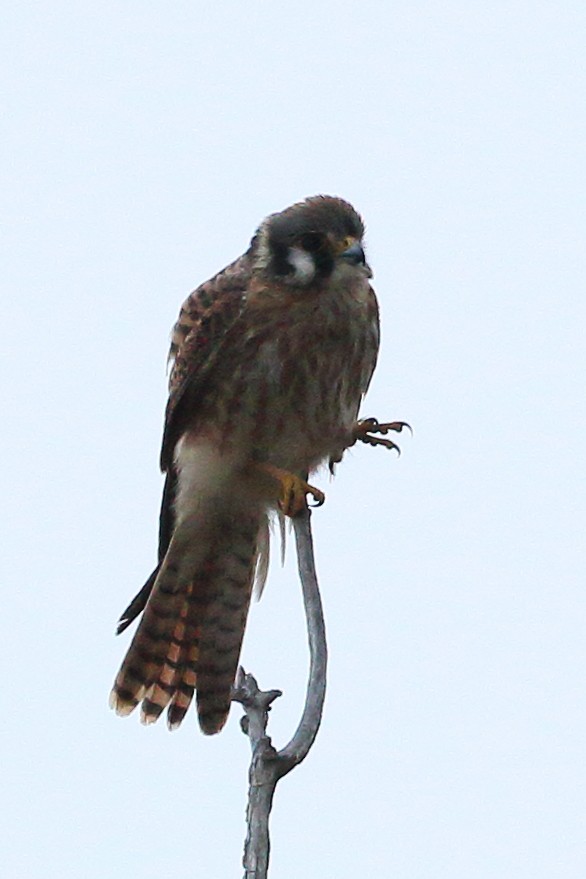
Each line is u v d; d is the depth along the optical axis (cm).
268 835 806
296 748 830
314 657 881
